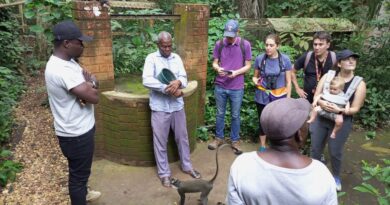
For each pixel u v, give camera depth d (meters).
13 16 7.31
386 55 5.61
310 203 1.19
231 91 3.99
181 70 3.43
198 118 4.57
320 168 1.25
